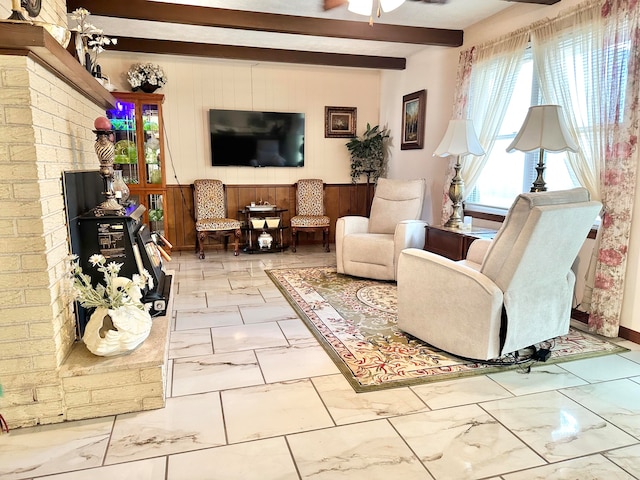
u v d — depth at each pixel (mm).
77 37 2588
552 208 2213
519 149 3059
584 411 2090
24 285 1880
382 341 2896
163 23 4309
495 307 2385
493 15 4055
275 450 1796
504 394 2242
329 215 6621
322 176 6523
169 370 2482
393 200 4797
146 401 2084
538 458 1753
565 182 3428
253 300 3791
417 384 2338
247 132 6008
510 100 3826
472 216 4453
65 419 2010
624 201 2840
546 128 2959
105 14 3600
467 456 1763
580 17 3090
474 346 2475
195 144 5926
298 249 6184
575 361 2625
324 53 5418
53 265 1973
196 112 5871
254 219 5887
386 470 1681
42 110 1904
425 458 1750
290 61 5328
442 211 4777
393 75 6035
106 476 1647
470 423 1987
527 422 1995
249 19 3918
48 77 1994
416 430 1935
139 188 5434
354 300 3783
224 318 3336
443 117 4906
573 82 3182
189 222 6051
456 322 2559
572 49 3168
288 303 3705
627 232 2855
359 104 6504
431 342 2744
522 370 2504
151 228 5551
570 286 2742
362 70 6422
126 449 1803
